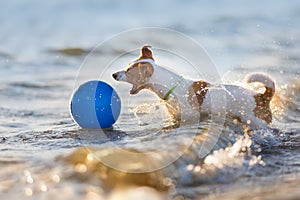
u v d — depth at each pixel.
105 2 30.66
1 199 4.92
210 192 5.16
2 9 27.42
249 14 25.58
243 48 15.70
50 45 17.33
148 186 5.29
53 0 30.41
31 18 24.95
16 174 5.52
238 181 5.45
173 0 32.19
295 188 5.25
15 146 6.63
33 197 4.96
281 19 23.19
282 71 12.02
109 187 5.21
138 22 23.72
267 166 5.96
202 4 31.03
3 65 13.64
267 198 4.96
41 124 7.95
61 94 10.38
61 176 5.42
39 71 12.96
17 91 10.60
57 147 6.54
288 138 7.23
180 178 5.41
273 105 7.89
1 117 8.44
